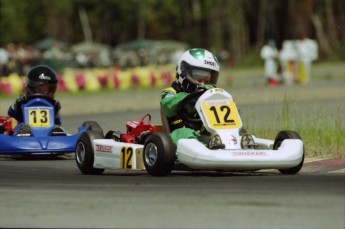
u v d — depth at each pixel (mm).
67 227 24203
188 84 36500
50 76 48031
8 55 133625
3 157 47344
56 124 48906
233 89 113062
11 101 103812
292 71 127562
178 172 36312
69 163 43719
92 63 191250
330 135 48250
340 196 28219
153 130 37156
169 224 24531
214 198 28062
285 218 25141
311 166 38344
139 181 32594
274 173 35531
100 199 28266
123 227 24203
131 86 137375
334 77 142250
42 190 30609
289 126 52281
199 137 35094
